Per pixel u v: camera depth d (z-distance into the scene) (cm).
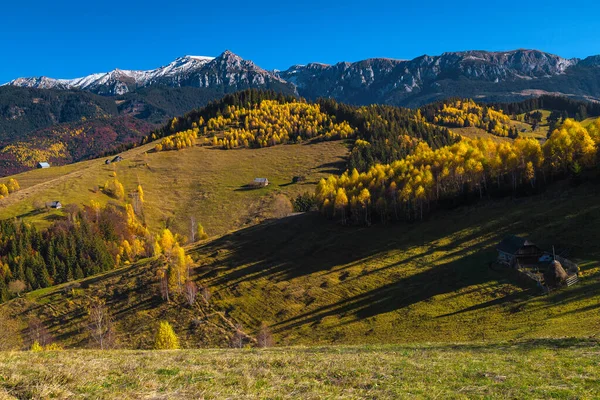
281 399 1616
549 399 1617
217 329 7675
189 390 1691
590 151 9244
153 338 7675
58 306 9450
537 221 8344
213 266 10350
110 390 1642
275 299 8375
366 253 9619
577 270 6228
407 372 2092
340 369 2152
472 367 2200
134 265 11125
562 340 3064
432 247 8900
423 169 12012
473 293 6656
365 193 11488
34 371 1794
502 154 11144
